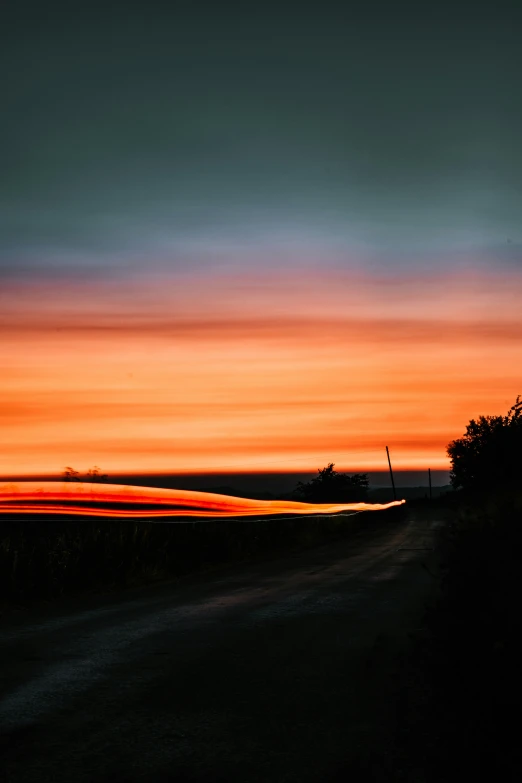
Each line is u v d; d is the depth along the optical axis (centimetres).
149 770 570
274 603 1458
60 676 848
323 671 871
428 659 779
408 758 591
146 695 770
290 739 637
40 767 575
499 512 1024
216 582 1891
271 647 1011
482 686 576
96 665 903
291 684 812
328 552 3056
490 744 521
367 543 3678
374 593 1609
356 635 1098
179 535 2336
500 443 3200
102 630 1149
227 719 691
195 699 756
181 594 1631
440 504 11650
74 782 546
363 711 712
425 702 732
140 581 1881
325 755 600
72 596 1616
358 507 6462
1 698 759
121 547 1955
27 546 1742
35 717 696
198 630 1145
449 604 820
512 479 2947
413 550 3041
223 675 853
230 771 568
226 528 2883
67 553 1759
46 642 1050
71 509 2331
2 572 1525
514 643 573
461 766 542
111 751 610
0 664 909
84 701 748
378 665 894
